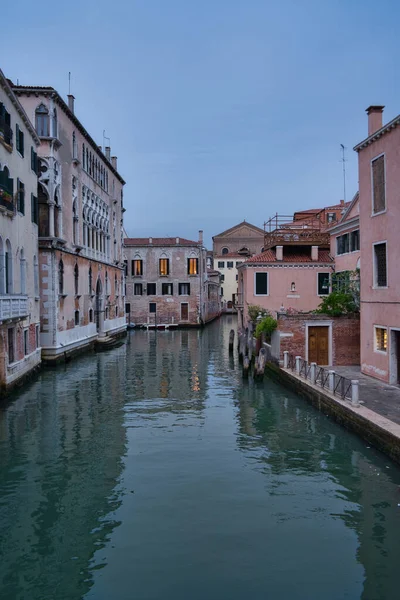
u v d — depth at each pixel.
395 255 16.09
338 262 27.78
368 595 6.66
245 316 30.75
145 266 54.94
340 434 13.47
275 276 30.17
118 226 43.56
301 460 11.52
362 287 18.72
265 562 7.41
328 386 16.12
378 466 11.02
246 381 21.67
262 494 9.70
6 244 18.52
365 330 18.50
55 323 25.28
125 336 44.34
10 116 18.47
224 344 37.53
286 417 15.34
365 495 9.62
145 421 15.02
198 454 12.01
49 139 25.22
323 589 6.79
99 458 11.77
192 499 9.50
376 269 17.66
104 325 37.06
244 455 11.91
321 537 8.11
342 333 21.17
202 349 34.19
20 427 14.39
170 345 36.81
